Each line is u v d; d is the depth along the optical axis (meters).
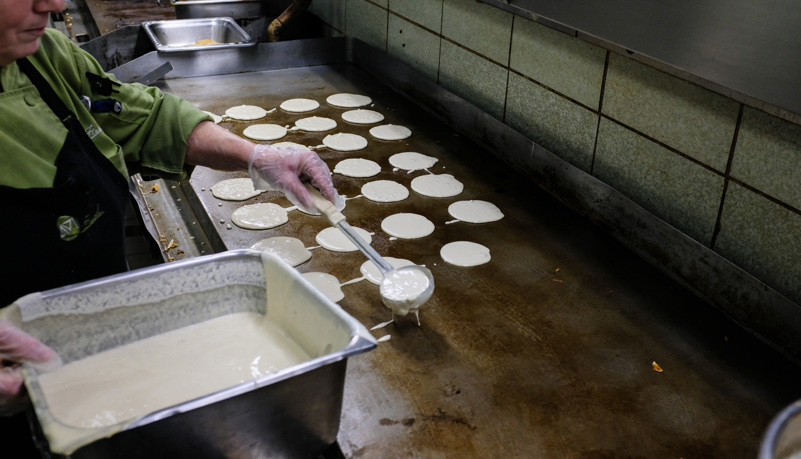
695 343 1.77
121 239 1.68
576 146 2.46
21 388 1.20
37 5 1.33
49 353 1.26
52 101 1.53
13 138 1.45
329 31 4.29
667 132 2.04
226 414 1.12
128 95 1.79
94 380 1.39
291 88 3.50
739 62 1.61
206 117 1.90
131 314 1.48
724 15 1.62
